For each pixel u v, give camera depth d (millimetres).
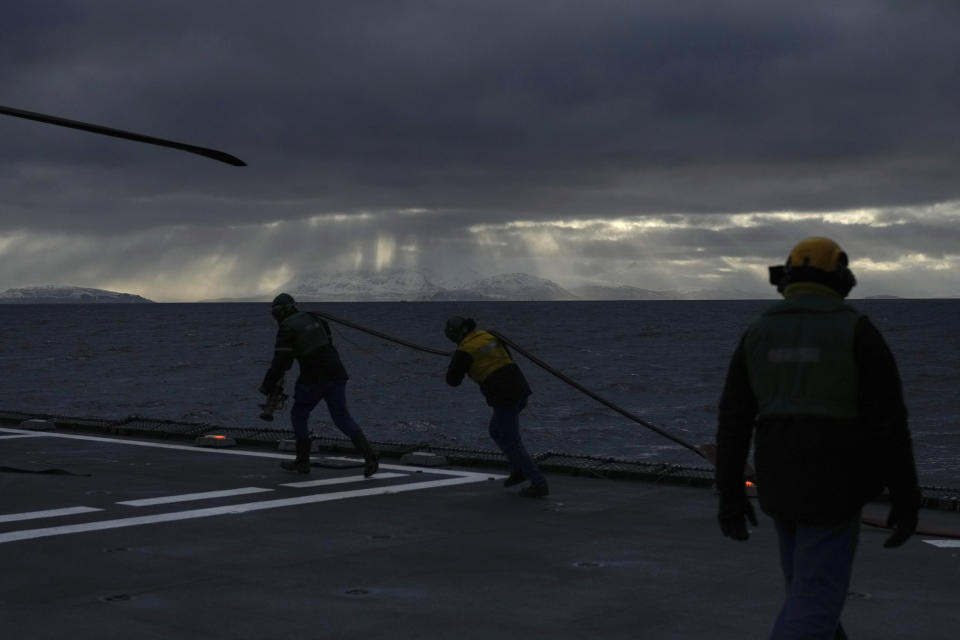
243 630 4359
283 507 7387
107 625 4414
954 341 75312
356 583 5203
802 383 3039
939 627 4418
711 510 7332
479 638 4262
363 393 38625
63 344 74500
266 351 65500
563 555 5871
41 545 6062
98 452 10414
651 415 32469
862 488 3006
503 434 7859
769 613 4645
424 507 7438
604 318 145875
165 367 51281
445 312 196125
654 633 4332
